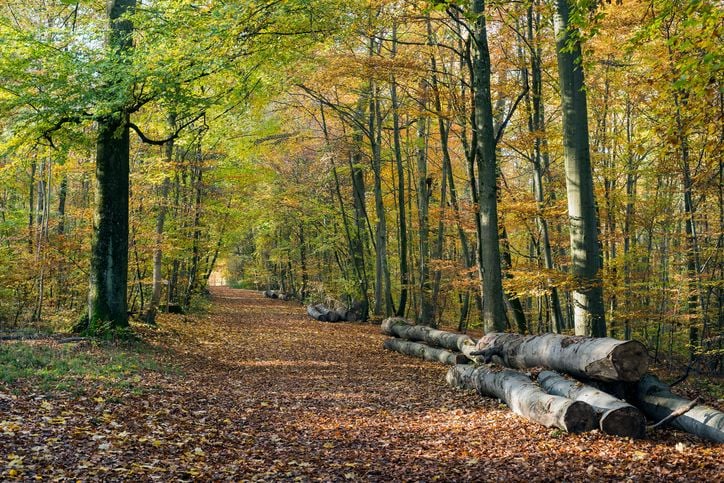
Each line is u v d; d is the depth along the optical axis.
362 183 27.83
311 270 37.16
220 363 13.17
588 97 15.05
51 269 17.08
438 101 15.34
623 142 15.01
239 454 6.13
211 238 27.64
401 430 7.51
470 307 28.97
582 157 10.75
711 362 13.91
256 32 12.12
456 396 9.80
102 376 8.84
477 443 6.71
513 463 5.91
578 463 5.83
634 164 14.73
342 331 22.06
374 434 7.30
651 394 7.35
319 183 29.67
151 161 18.23
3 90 11.52
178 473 5.20
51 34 12.13
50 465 4.93
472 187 15.20
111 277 13.12
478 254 15.32
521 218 14.85
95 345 11.68
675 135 7.66
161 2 11.79
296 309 33.41
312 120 30.19
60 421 6.18
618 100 14.88
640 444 6.41
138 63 11.30
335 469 5.79
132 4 13.48
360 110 25.44
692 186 12.68
